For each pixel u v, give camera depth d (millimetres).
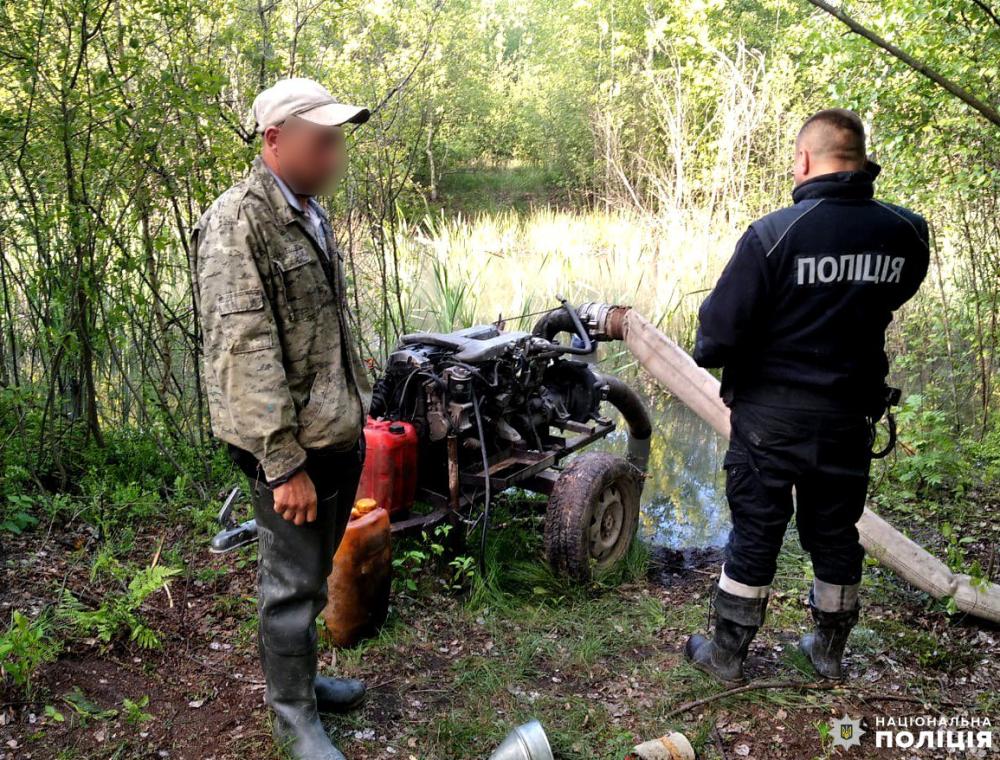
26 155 4051
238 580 3449
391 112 5980
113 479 4121
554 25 20516
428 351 3740
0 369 4363
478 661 3066
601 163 16781
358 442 2391
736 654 2941
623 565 3891
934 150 5320
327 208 6156
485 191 19953
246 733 2559
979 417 5676
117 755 2424
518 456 3920
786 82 10797
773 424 2705
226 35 4398
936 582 3434
